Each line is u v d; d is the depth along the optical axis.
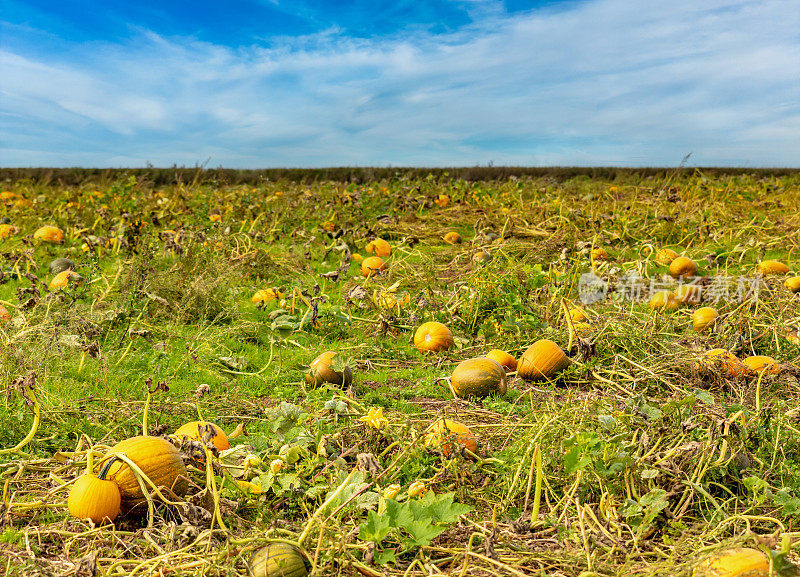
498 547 2.12
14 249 6.52
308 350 4.28
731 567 1.80
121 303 4.68
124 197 9.49
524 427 2.96
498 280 4.80
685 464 2.44
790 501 2.23
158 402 3.18
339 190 11.59
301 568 1.92
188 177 14.47
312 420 2.85
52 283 5.16
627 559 1.93
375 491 2.33
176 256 5.88
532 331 4.42
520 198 9.20
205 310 4.86
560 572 2.01
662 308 4.88
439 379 3.77
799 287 5.24
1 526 2.22
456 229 8.27
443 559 2.04
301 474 2.40
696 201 9.25
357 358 4.18
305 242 7.29
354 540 2.04
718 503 2.37
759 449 2.67
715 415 2.66
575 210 8.20
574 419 2.64
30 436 2.71
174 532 2.14
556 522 2.25
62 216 8.34
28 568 2.02
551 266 5.66
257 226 8.29
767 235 7.52
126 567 2.04
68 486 2.45
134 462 2.30
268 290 5.30
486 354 4.15
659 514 2.28
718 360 3.67
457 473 2.47
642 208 8.91
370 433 2.71
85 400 3.20
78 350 3.84
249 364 4.04
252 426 3.11
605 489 2.37
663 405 2.72
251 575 1.89
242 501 2.34
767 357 3.79
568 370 3.83
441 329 4.36
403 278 5.50
